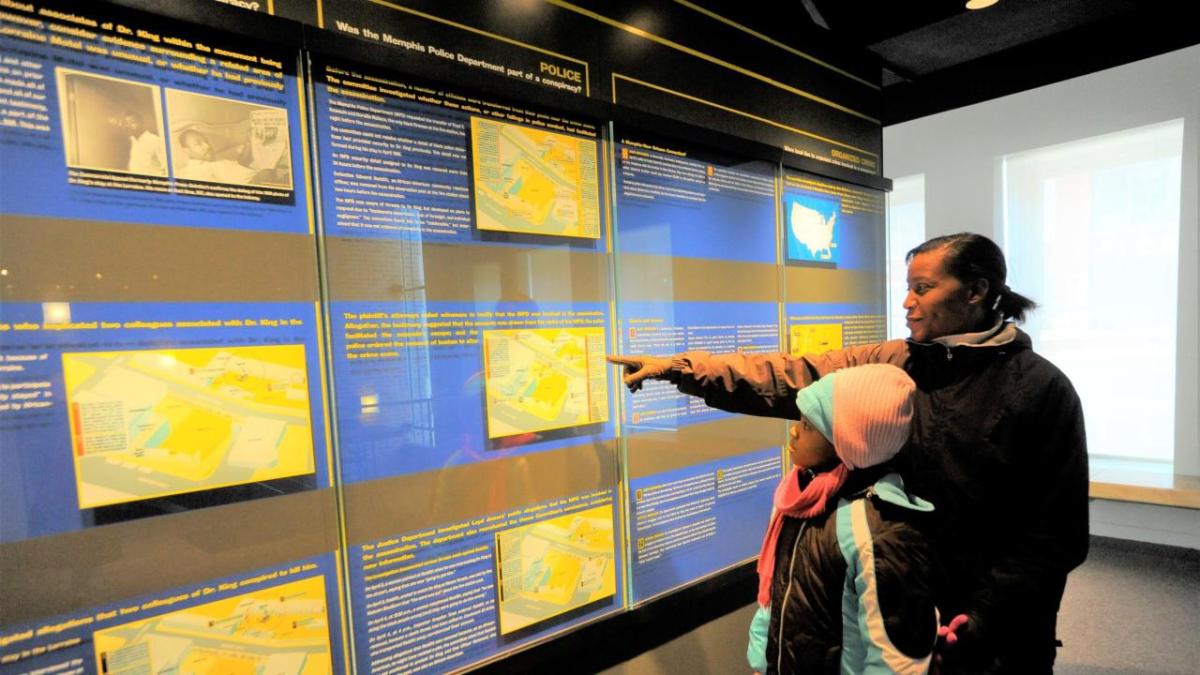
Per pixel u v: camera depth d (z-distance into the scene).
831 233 2.27
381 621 1.23
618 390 1.65
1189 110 3.15
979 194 3.95
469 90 1.35
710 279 1.87
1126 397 3.70
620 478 1.66
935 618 0.98
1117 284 3.66
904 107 3.25
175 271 0.99
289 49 1.11
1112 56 2.59
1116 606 2.84
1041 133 3.68
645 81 1.72
